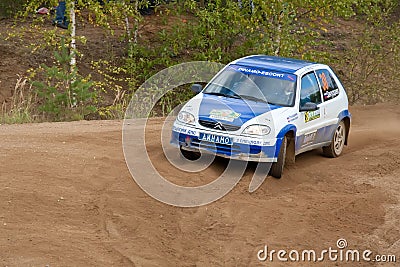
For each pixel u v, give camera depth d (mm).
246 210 13922
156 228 12703
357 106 34188
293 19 36625
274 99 17281
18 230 11797
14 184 13625
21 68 34406
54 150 16609
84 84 28844
